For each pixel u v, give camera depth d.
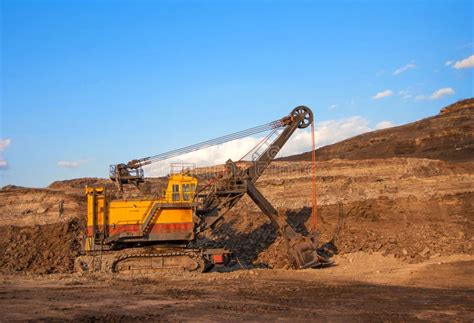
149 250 28.58
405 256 29.31
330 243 32.50
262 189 42.59
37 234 36.25
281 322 15.80
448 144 77.69
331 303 18.94
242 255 33.31
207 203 29.59
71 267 31.14
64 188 46.53
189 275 26.86
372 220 34.72
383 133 94.06
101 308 18.08
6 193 42.47
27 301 19.50
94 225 28.64
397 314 16.92
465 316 16.61
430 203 35.72
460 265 26.36
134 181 30.78
